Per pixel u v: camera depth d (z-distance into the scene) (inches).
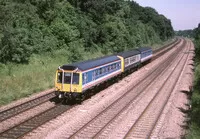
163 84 1411.2
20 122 777.6
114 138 693.9
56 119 816.9
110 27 2406.5
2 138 657.6
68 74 983.0
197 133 725.3
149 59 2317.9
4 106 921.5
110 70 1307.8
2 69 1213.1
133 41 2886.3
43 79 1261.1
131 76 1668.3
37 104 946.1
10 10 1466.5
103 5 2460.6
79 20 2080.5
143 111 922.1
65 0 1979.6
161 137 716.0
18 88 1079.6
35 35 1569.9
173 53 3262.8
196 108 930.1
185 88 1366.9
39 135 689.6
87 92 1064.8
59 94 997.8
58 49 1713.8
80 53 1758.1
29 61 1407.5
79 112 901.2
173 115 913.5
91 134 712.4
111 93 1199.6
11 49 1311.5
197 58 2348.7
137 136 712.4
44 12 1755.7
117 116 870.4
